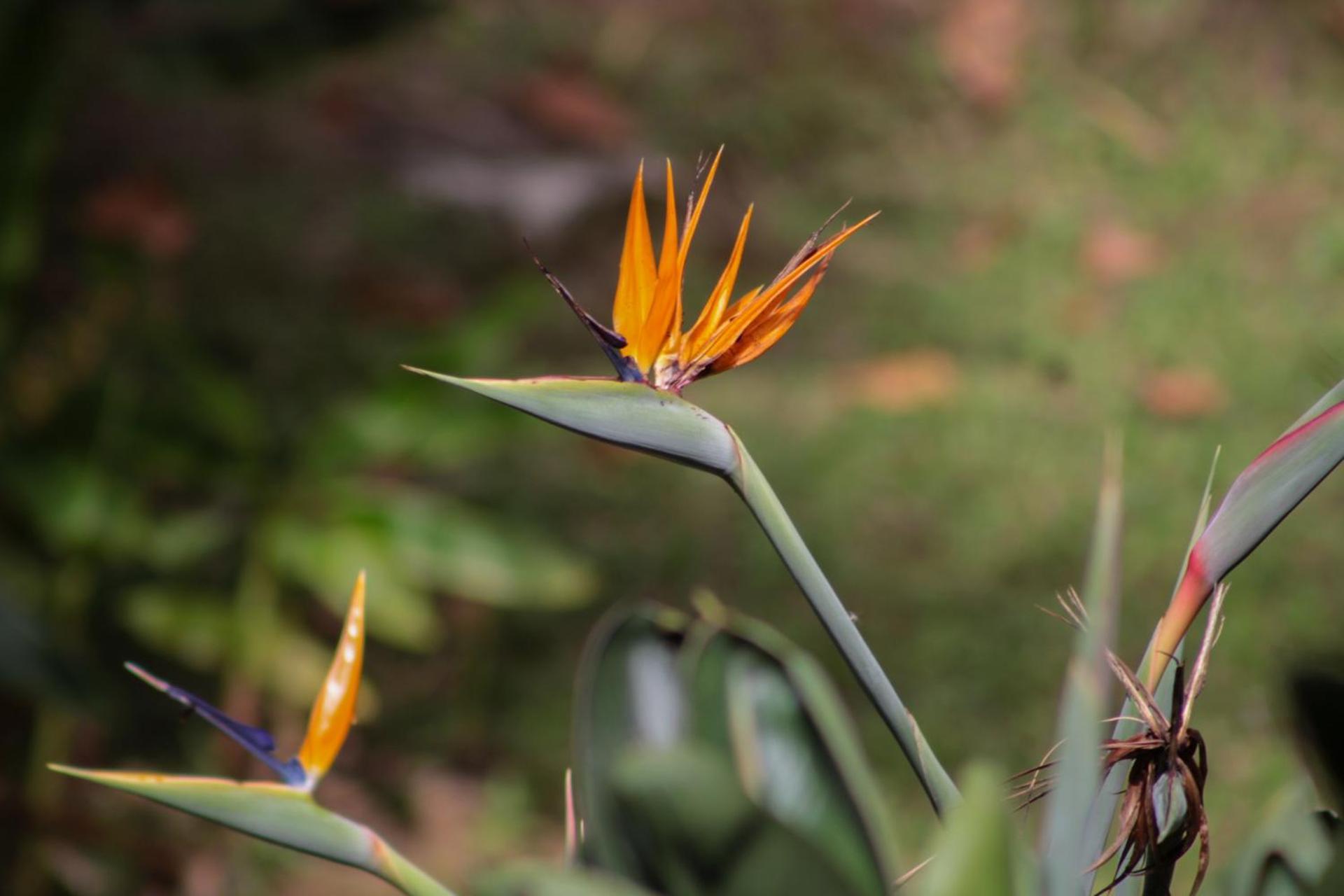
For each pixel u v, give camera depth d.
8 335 4.96
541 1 11.67
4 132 4.63
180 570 6.20
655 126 10.55
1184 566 1.80
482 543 4.91
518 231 9.16
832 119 10.74
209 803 1.77
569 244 9.29
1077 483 7.00
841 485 7.07
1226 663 5.69
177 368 5.07
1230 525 1.78
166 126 9.80
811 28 11.41
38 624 3.88
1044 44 11.39
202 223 9.07
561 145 10.12
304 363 7.91
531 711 5.94
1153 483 6.93
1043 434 7.36
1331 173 9.96
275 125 10.05
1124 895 1.82
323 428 4.88
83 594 4.99
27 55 4.55
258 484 4.91
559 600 5.25
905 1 11.70
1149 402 7.57
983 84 11.04
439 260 8.99
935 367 8.02
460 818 5.41
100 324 5.66
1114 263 9.02
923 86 11.09
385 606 4.84
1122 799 1.81
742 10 11.61
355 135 9.93
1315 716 1.80
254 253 8.87
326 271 8.80
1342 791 1.82
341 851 1.78
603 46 11.26
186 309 8.27
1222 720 5.47
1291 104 10.81
